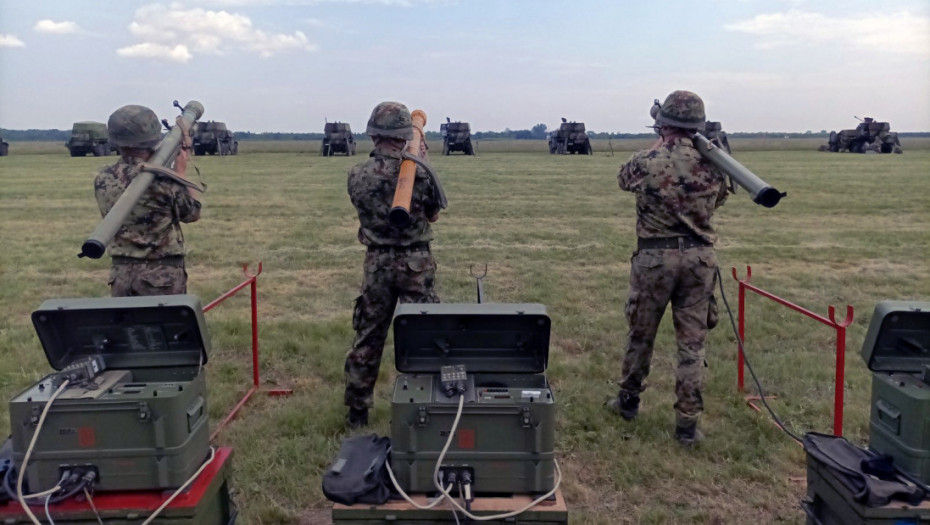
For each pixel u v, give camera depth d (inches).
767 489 174.9
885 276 429.4
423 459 123.0
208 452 132.6
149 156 176.7
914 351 137.6
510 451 122.5
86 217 710.5
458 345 137.4
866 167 1482.5
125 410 117.9
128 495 120.8
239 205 789.2
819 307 353.1
